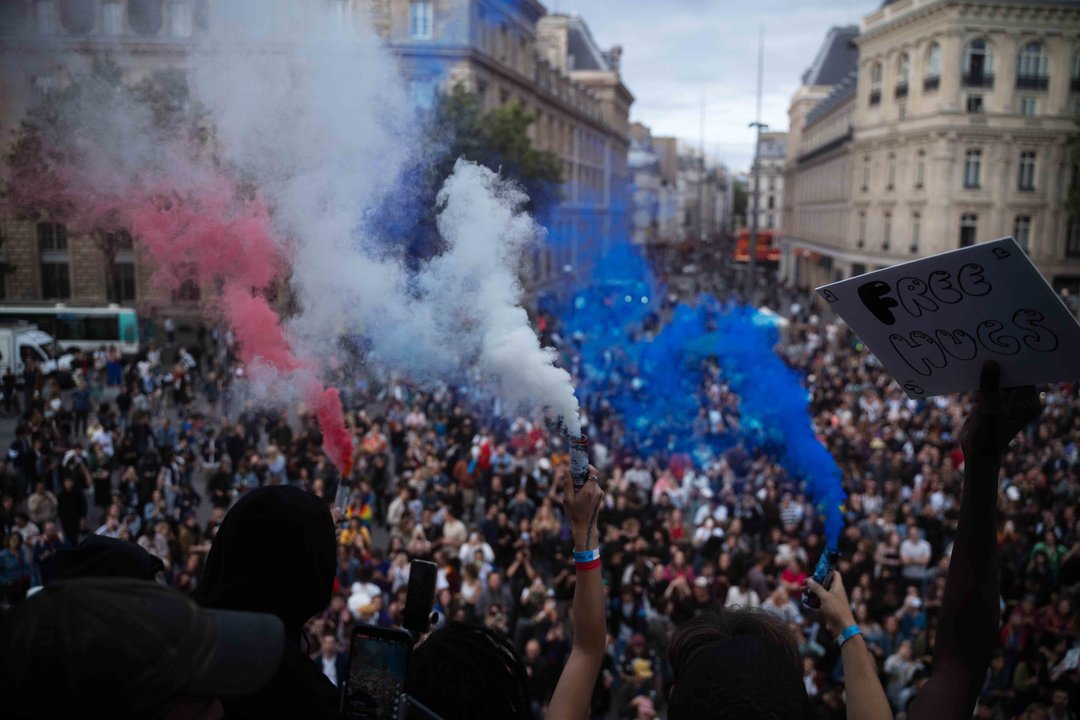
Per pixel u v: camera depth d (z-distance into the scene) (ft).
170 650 3.41
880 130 182.91
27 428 57.47
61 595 3.42
